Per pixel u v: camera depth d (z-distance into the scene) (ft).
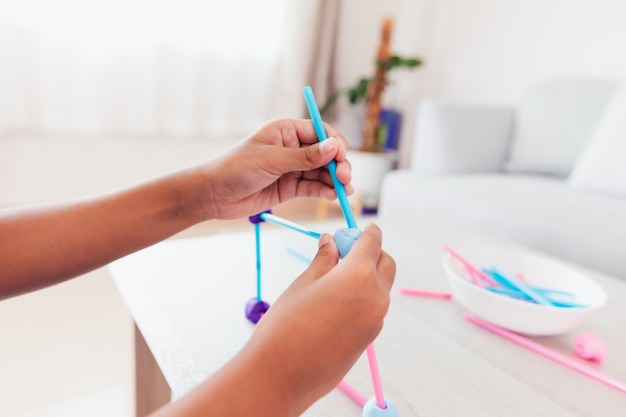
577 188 4.60
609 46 5.49
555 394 1.49
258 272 1.78
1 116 4.80
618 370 1.65
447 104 5.39
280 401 0.85
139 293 1.87
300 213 7.54
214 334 1.62
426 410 1.35
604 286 2.42
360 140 8.22
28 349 3.43
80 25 5.08
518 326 1.79
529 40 6.30
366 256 1.04
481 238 2.99
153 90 5.69
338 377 0.96
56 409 2.85
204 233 5.96
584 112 5.21
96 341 3.60
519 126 5.70
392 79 8.11
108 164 5.79
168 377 1.37
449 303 2.07
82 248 1.52
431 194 4.49
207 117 6.29
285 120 1.74
